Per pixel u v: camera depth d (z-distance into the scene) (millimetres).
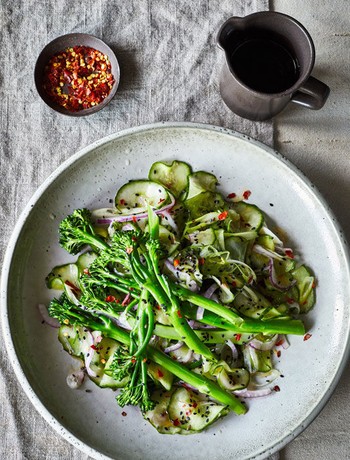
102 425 635
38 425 668
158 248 602
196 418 627
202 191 642
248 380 635
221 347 636
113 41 703
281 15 612
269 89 643
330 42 715
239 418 639
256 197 656
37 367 637
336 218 640
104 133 691
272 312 626
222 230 629
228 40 631
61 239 636
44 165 689
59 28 703
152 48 703
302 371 643
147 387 620
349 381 687
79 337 634
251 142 640
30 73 698
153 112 695
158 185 643
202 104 697
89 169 646
